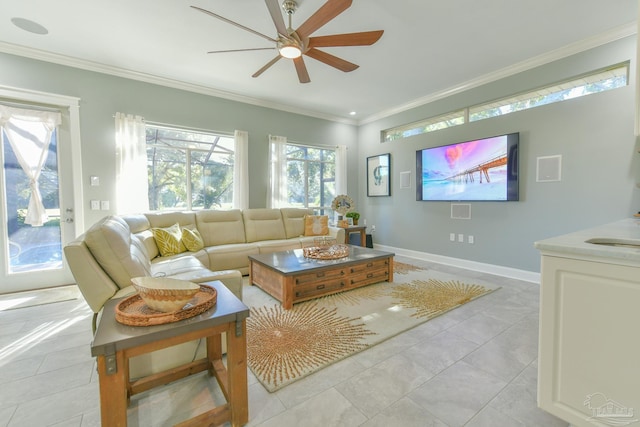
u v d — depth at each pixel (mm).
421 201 4730
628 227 1831
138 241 2400
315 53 2461
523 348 1941
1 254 3072
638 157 2695
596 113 2928
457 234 4223
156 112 3834
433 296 2928
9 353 1916
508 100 3676
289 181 5270
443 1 2326
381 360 1812
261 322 2350
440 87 4156
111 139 3547
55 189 3293
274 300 2846
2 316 2510
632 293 986
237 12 2473
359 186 5984
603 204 2900
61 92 3256
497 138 3684
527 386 1554
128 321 1108
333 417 1342
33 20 2570
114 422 1013
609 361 1049
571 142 3096
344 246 3680
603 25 2676
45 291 3150
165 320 1117
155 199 4012
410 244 4949
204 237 3906
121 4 2359
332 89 4234
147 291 1118
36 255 3230
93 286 1533
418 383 1585
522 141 3484
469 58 3287
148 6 2383
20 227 3152
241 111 4539
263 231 4355
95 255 1596
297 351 1909
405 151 4992
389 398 1469
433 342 2029
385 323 2322
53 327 2303
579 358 1117
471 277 3627
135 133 3631
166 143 4066
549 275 1184
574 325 1124
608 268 1030
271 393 1513
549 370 1194
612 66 2836
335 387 1559
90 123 3424
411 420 1319
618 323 1021
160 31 2748
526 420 1312
